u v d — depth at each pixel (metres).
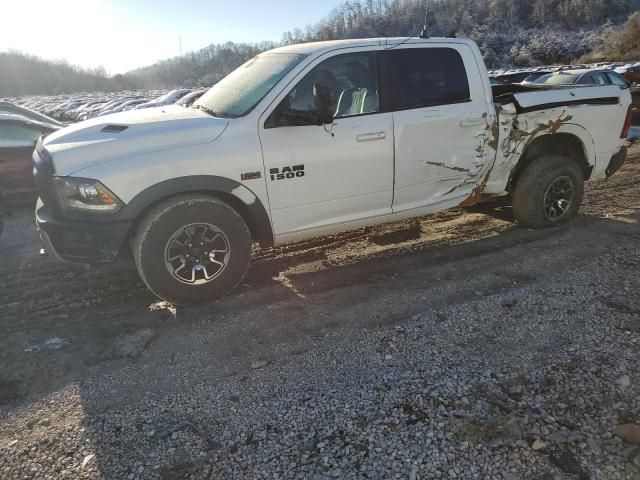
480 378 2.76
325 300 3.83
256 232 3.99
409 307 3.66
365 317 3.54
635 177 7.29
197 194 3.64
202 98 4.59
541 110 4.86
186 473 2.19
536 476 2.10
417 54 4.30
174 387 2.82
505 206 6.11
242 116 3.74
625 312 3.41
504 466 2.15
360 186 4.13
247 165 3.66
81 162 3.42
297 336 3.33
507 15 122.50
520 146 4.87
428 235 5.24
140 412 2.62
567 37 101.19
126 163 3.40
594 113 5.18
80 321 3.66
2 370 3.05
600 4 114.69
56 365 3.08
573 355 2.94
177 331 3.45
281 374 2.90
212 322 3.56
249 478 2.15
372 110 4.09
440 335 3.25
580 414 2.44
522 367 2.85
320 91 3.55
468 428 2.37
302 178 3.88
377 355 3.05
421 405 2.55
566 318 3.38
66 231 3.50
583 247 4.68
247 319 3.58
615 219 5.47
